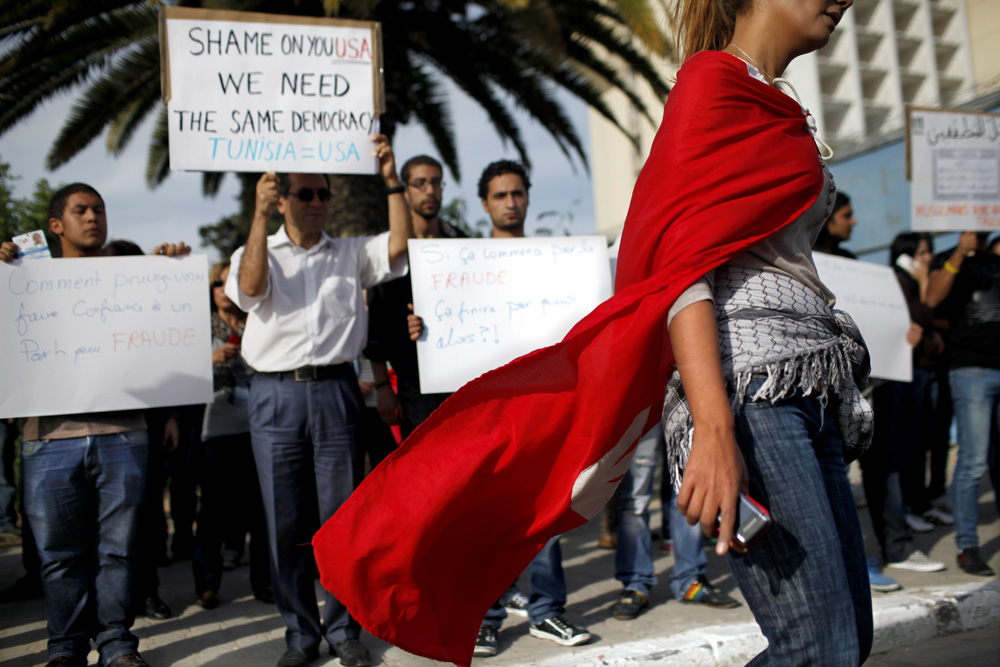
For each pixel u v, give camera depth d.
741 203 1.34
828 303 1.55
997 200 5.01
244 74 3.52
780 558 1.32
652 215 1.40
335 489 3.26
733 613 3.73
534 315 3.70
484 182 4.11
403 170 4.26
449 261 3.66
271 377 3.24
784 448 1.34
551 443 1.60
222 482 4.28
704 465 1.24
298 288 3.32
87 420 3.17
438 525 1.65
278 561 3.20
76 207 3.43
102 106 7.42
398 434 4.45
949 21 38.59
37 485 3.07
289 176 3.49
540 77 8.12
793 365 1.37
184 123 3.45
